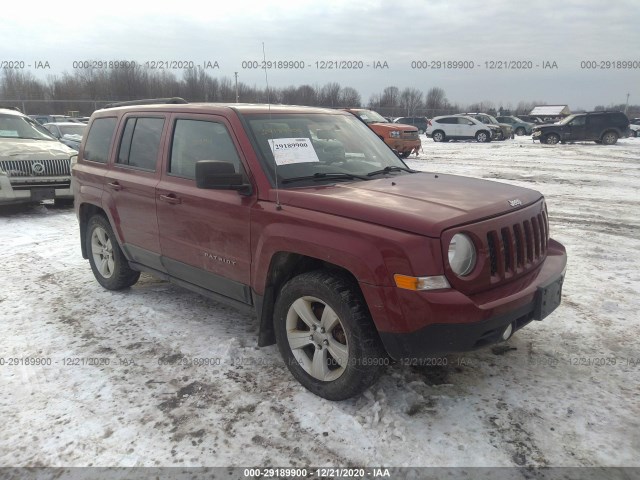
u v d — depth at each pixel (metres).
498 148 25.36
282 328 3.26
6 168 8.45
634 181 12.78
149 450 2.68
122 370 3.49
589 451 2.62
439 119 32.56
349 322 2.82
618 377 3.31
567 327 4.07
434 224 2.62
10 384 3.33
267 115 3.77
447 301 2.56
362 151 4.09
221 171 3.21
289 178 3.36
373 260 2.66
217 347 3.81
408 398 3.08
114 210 4.60
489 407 3.00
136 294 4.99
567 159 18.81
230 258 3.52
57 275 5.62
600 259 5.98
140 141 4.44
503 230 2.92
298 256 3.20
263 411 3.00
